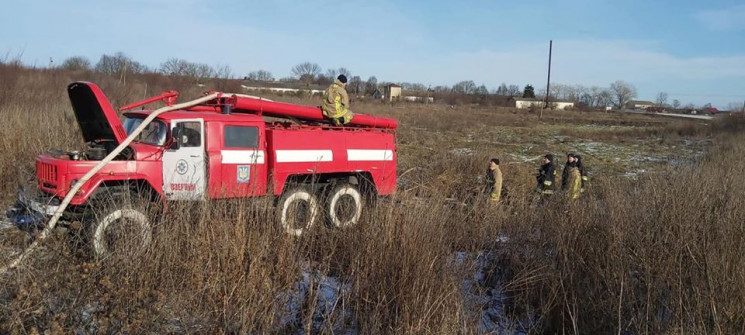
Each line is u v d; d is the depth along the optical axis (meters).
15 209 7.03
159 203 6.23
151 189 6.72
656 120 56.59
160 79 29.27
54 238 5.02
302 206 7.73
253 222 5.67
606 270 5.55
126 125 7.42
